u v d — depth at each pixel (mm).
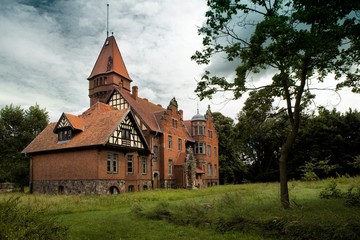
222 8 11289
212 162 50781
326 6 9125
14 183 47344
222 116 60500
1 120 50844
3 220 6289
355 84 13742
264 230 9773
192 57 12844
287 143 13148
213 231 10539
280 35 9719
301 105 14617
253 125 16047
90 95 50562
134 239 9789
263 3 11961
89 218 13766
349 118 44969
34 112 54312
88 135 29656
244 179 60969
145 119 38406
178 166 41281
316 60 11398
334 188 17156
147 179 35969
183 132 45500
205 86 13297
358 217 8742
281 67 11797
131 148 32031
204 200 18016
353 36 9789
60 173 30156
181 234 10258
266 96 15086
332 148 44719
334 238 8172
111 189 29562
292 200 14055
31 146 33094
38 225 6629
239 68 12391
